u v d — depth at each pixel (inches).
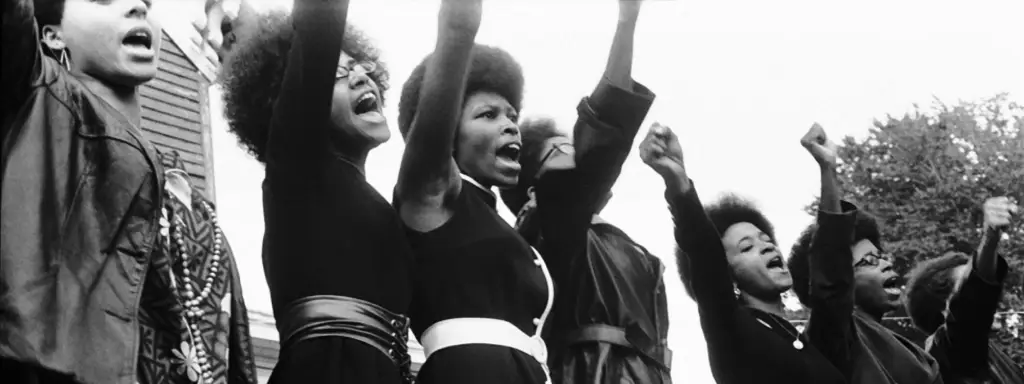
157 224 228.1
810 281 350.9
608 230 352.8
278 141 262.1
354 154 281.7
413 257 280.4
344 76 282.2
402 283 272.7
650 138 338.0
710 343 341.7
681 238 338.3
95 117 229.9
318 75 257.3
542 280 292.2
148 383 224.8
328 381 254.2
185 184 246.2
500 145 310.2
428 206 284.4
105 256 221.5
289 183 262.8
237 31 282.8
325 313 259.0
